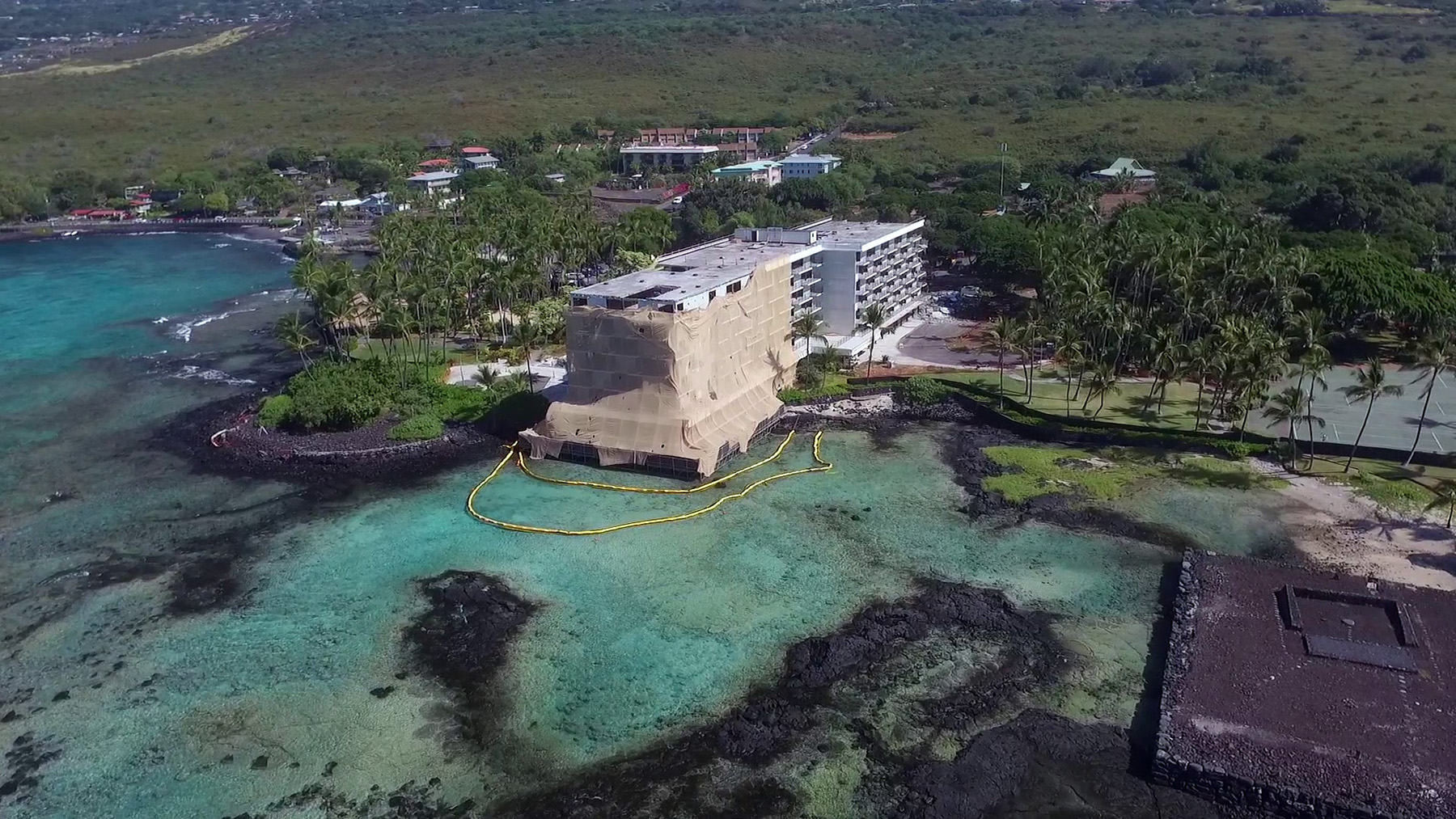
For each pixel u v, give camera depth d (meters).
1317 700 69.75
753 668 78.56
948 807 64.00
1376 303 143.50
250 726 72.12
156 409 138.12
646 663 79.31
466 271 164.62
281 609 87.31
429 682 77.12
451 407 132.00
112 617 86.31
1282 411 110.12
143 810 64.31
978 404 132.50
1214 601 82.94
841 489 111.44
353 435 125.25
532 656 80.25
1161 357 120.06
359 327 169.12
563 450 119.38
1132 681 76.00
